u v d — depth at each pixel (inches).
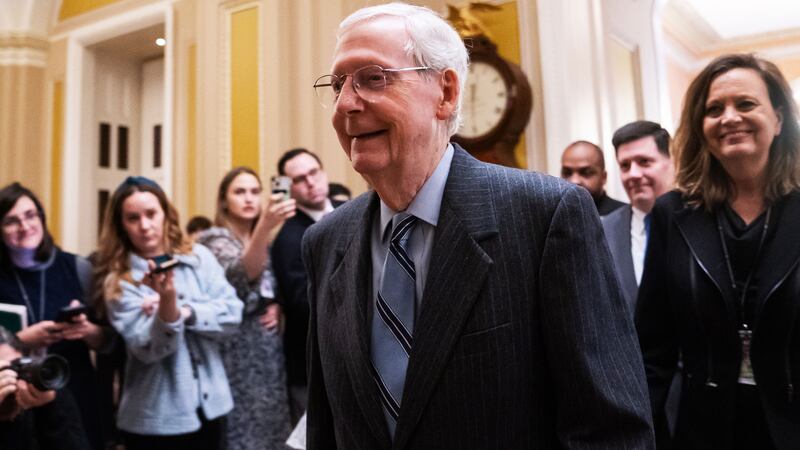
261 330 104.3
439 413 36.2
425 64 38.8
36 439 75.5
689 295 57.4
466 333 36.6
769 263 53.1
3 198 92.7
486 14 146.3
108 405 103.4
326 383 43.1
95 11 260.7
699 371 56.8
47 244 97.0
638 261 86.7
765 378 52.3
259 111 182.1
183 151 216.1
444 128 41.1
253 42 185.5
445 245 38.4
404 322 39.4
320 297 45.4
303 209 113.4
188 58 219.5
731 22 341.4
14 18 275.7
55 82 272.4
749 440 53.8
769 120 54.9
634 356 37.9
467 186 40.2
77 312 86.7
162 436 90.8
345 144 40.7
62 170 267.0
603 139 141.5
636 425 35.4
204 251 102.6
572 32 142.5
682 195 61.7
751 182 56.6
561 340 36.3
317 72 175.2
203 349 95.8
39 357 81.6
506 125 135.8
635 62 167.2
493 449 35.9
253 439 99.2
